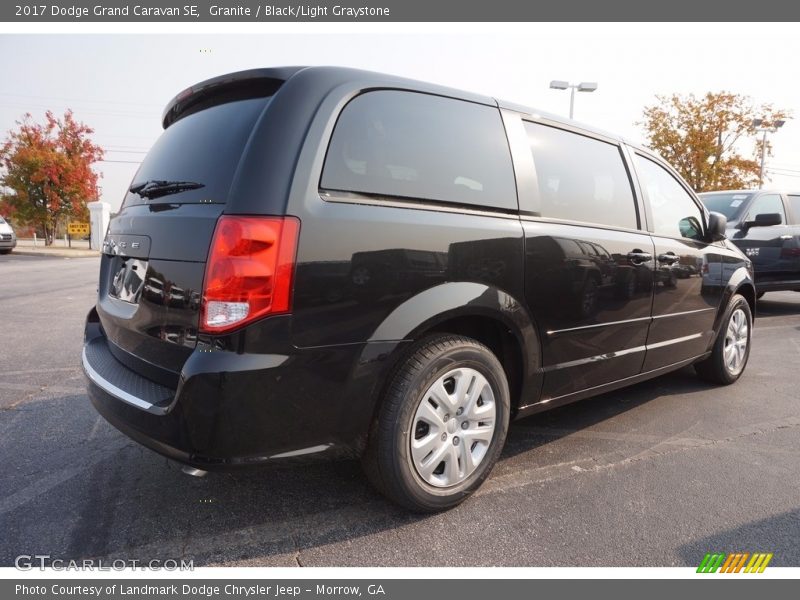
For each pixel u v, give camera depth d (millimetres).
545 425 3459
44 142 24984
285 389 1898
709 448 3131
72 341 5543
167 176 2316
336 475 2697
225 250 1845
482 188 2459
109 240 2695
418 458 2234
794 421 3576
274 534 2207
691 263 3668
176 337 1972
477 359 2373
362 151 2131
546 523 2324
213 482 2604
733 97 22484
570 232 2762
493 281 2381
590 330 2895
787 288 7656
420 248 2152
